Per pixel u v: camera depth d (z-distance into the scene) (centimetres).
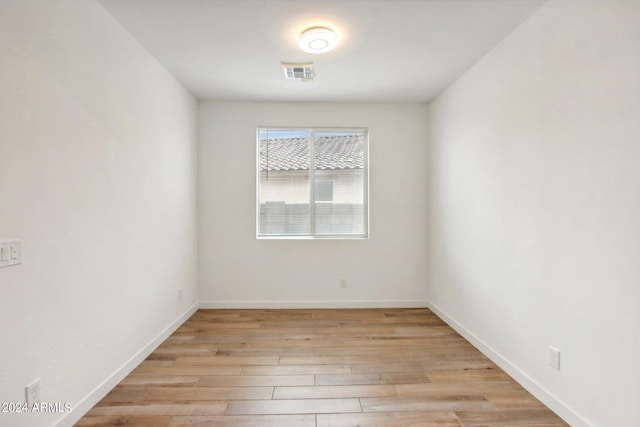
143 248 249
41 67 153
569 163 176
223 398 199
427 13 204
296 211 389
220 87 331
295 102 377
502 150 237
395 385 215
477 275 274
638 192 140
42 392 154
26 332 145
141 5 196
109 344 206
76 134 176
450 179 325
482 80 265
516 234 221
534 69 203
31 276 147
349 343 283
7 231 136
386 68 286
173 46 247
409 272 387
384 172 383
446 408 190
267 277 379
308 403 195
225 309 376
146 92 253
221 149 374
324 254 382
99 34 195
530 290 207
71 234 172
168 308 295
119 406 190
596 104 159
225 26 220
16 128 140
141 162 245
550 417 182
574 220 172
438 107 353
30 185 147
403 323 333
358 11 203
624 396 146
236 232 377
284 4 196
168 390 208
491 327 253
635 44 141
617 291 149
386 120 382
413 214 385
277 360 251
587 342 165
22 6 142
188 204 344
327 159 389
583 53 166
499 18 209
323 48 244
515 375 222
